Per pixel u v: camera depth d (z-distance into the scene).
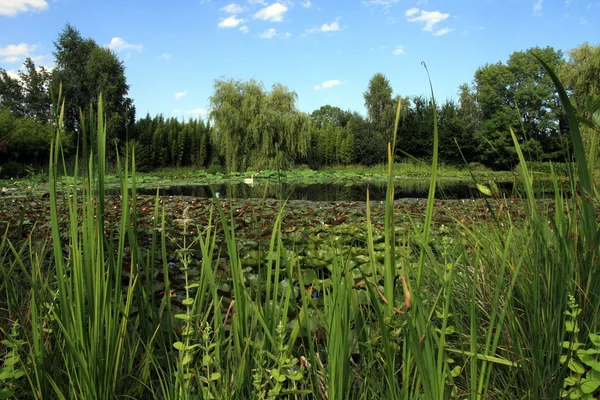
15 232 3.02
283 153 25.39
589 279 1.27
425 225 1.02
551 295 1.28
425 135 34.44
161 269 2.78
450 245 2.19
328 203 9.07
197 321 1.23
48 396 1.11
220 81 26.33
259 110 25.69
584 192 1.33
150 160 29.58
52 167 1.04
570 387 1.27
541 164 1.70
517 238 1.66
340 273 1.15
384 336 0.98
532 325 1.29
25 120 19.20
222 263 2.94
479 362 1.27
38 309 1.17
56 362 1.19
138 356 1.38
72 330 1.07
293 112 26.06
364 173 28.52
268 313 1.30
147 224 4.71
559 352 1.19
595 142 1.46
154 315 1.36
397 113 1.01
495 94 35.66
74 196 1.05
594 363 1.13
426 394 0.92
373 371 1.21
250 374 1.20
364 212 6.67
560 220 1.42
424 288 1.72
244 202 8.84
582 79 18.81
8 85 32.03
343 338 1.03
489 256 1.72
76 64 27.83
